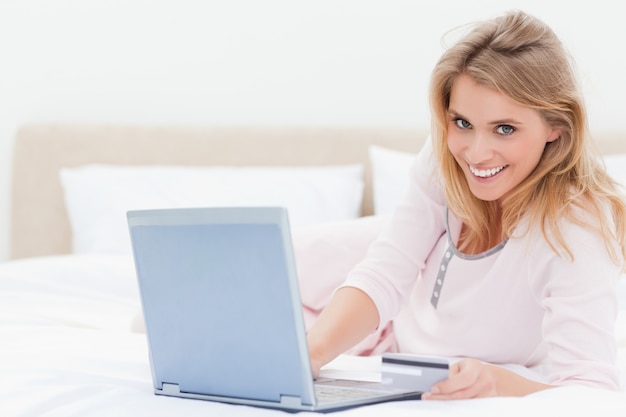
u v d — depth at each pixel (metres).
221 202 3.34
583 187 1.68
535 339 1.83
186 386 1.49
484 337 1.84
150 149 3.73
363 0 3.69
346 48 3.71
